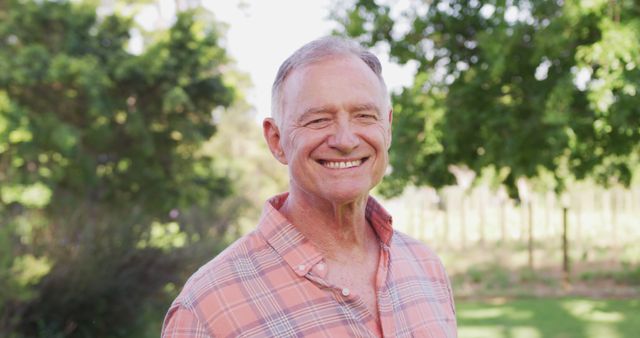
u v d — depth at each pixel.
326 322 1.43
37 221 6.51
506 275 9.70
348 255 1.59
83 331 6.28
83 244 6.32
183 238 8.05
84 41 10.47
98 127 10.27
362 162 1.52
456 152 6.71
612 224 10.76
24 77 9.27
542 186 10.85
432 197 12.19
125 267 6.71
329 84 1.48
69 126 9.66
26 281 5.37
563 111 5.32
